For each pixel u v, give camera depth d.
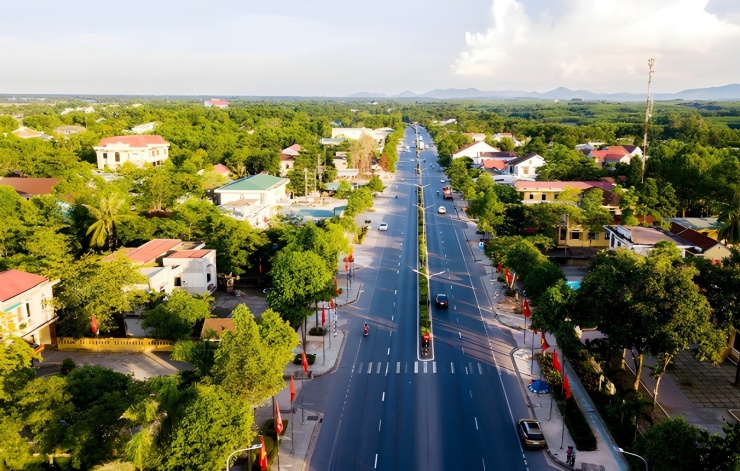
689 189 120.44
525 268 75.75
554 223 100.94
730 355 63.50
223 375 42.16
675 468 34.22
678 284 50.09
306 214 126.38
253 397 42.84
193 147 184.38
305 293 62.19
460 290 88.56
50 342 66.06
